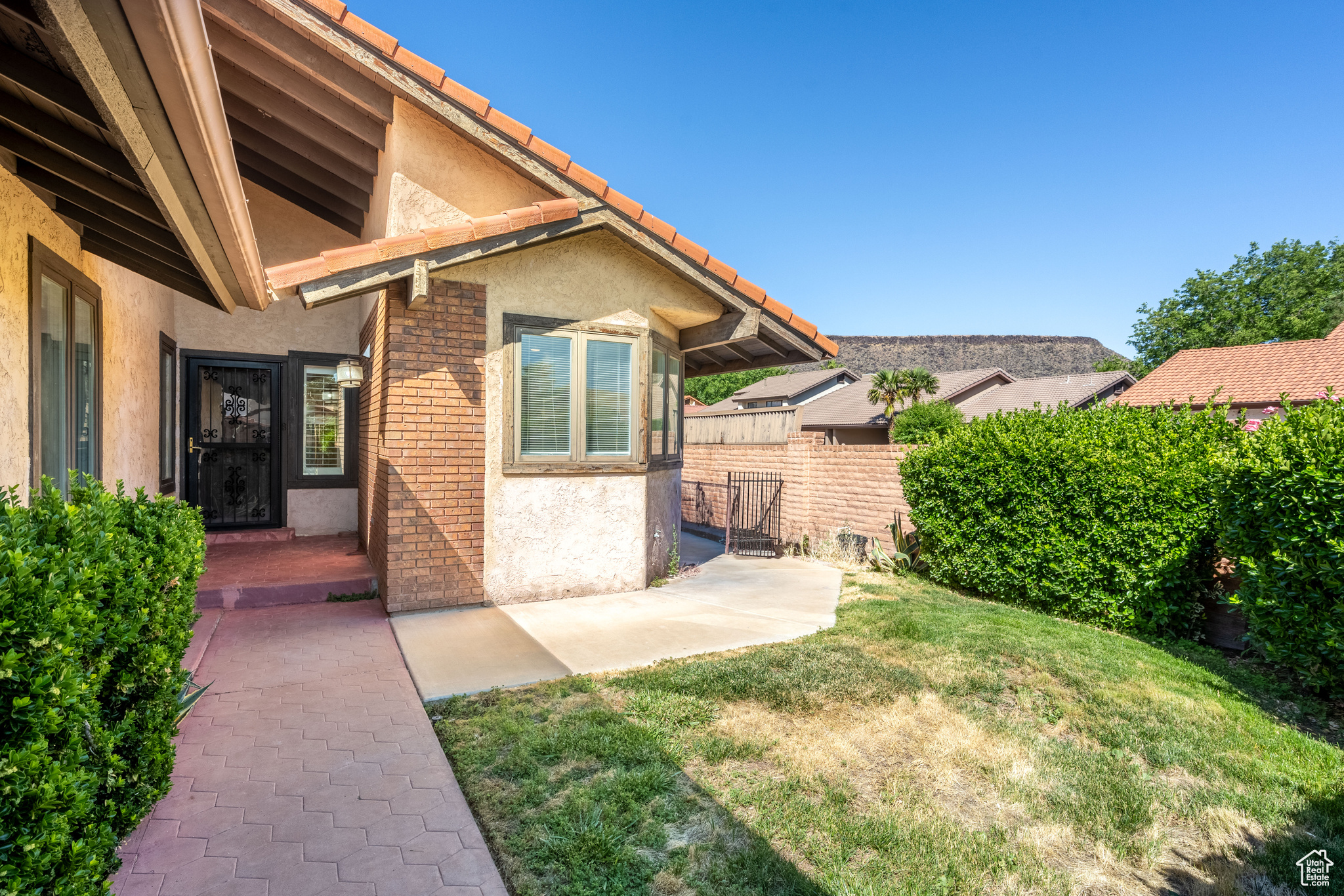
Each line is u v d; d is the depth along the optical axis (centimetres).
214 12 569
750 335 776
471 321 664
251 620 617
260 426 965
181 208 337
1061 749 387
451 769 346
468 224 595
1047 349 9519
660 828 299
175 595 315
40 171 400
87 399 541
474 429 670
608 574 757
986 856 287
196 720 399
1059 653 548
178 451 888
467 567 672
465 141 666
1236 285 4172
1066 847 302
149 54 208
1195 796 342
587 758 359
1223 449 614
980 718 426
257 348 941
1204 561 627
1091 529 676
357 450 997
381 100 629
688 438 2919
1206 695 474
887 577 909
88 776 196
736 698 448
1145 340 4550
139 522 297
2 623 167
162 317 791
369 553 786
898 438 2794
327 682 464
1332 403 524
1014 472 738
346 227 910
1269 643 501
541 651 539
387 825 295
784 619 661
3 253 378
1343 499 440
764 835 298
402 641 557
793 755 372
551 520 717
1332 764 377
